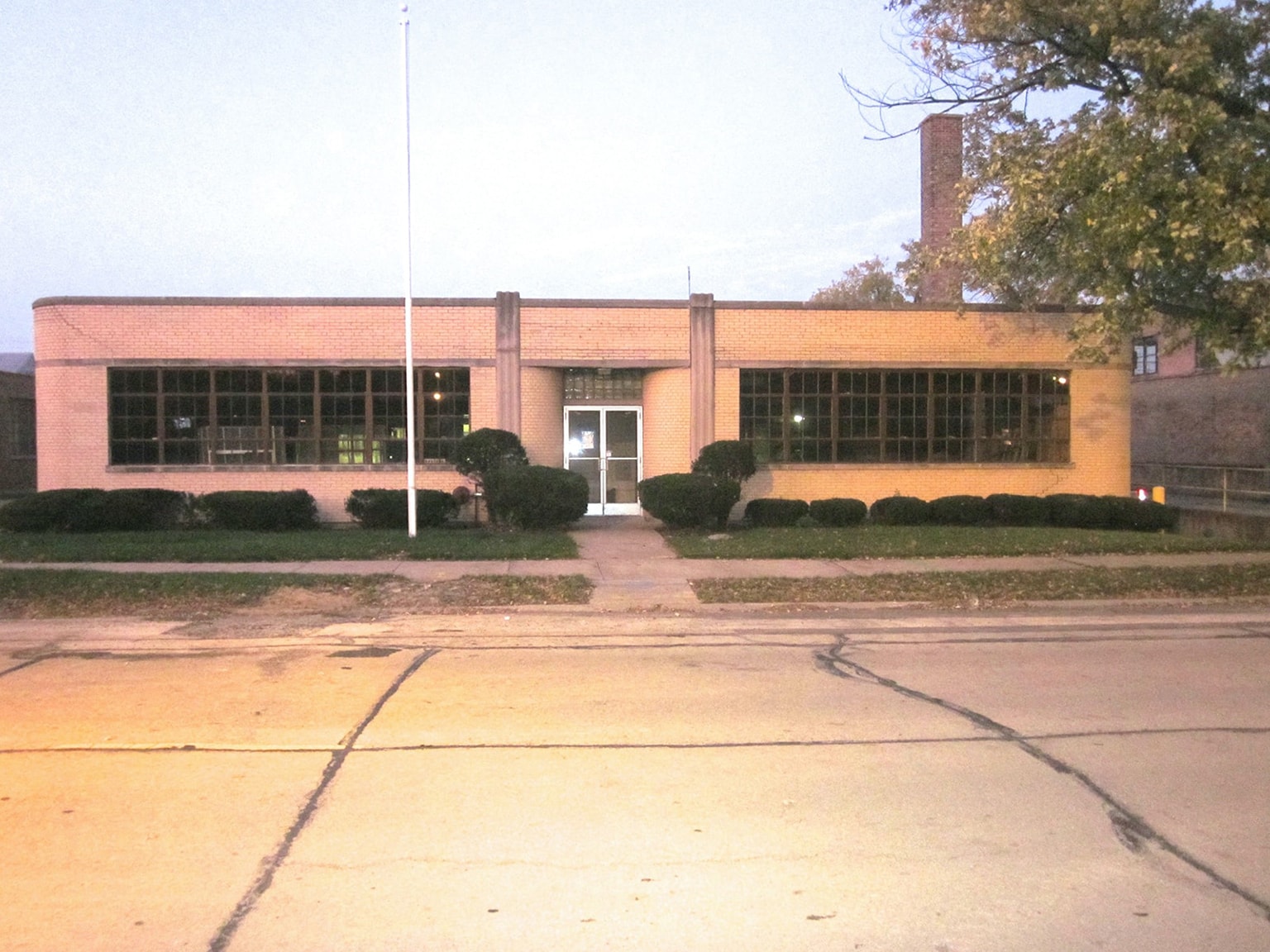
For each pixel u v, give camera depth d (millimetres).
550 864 4770
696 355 21125
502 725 7113
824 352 21344
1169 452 35562
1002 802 5570
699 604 12133
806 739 6766
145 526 19094
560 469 18891
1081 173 13055
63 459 20234
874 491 21531
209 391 20484
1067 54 14430
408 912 4297
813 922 4211
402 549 15586
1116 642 10227
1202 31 13086
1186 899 4434
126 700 7832
